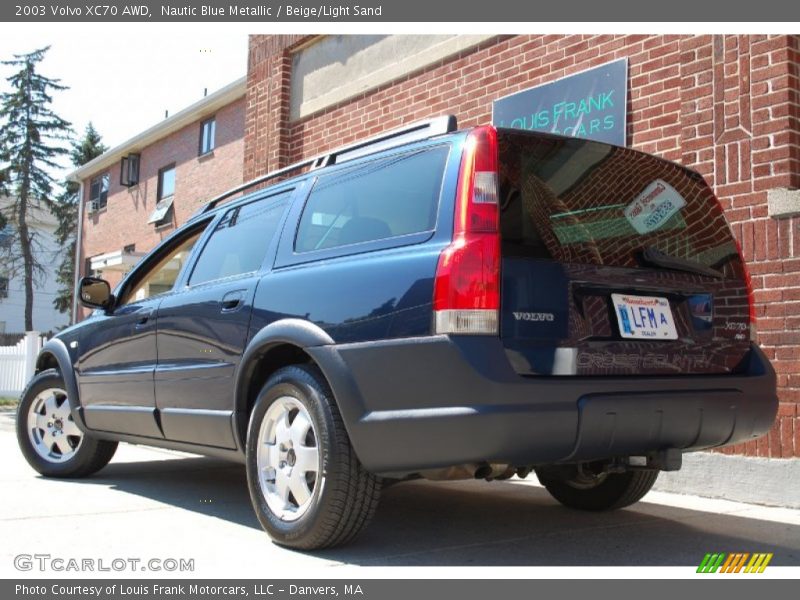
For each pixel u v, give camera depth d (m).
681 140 5.76
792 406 4.98
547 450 3.13
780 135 5.19
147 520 4.42
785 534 4.23
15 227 44.75
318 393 3.56
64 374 5.75
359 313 3.48
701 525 4.45
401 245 3.48
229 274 4.55
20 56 42.91
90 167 24.92
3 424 10.63
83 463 5.81
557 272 3.30
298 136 10.20
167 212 20.72
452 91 7.96
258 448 3.88
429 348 3.17
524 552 3.79
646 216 3.76
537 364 3.18
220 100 18.44
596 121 6.49
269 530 3.78
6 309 47.69
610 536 4.15
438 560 3.61
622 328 3.42
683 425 3.44
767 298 5.14
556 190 3.48
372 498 3.51
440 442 3.13
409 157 3.71
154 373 4.84
